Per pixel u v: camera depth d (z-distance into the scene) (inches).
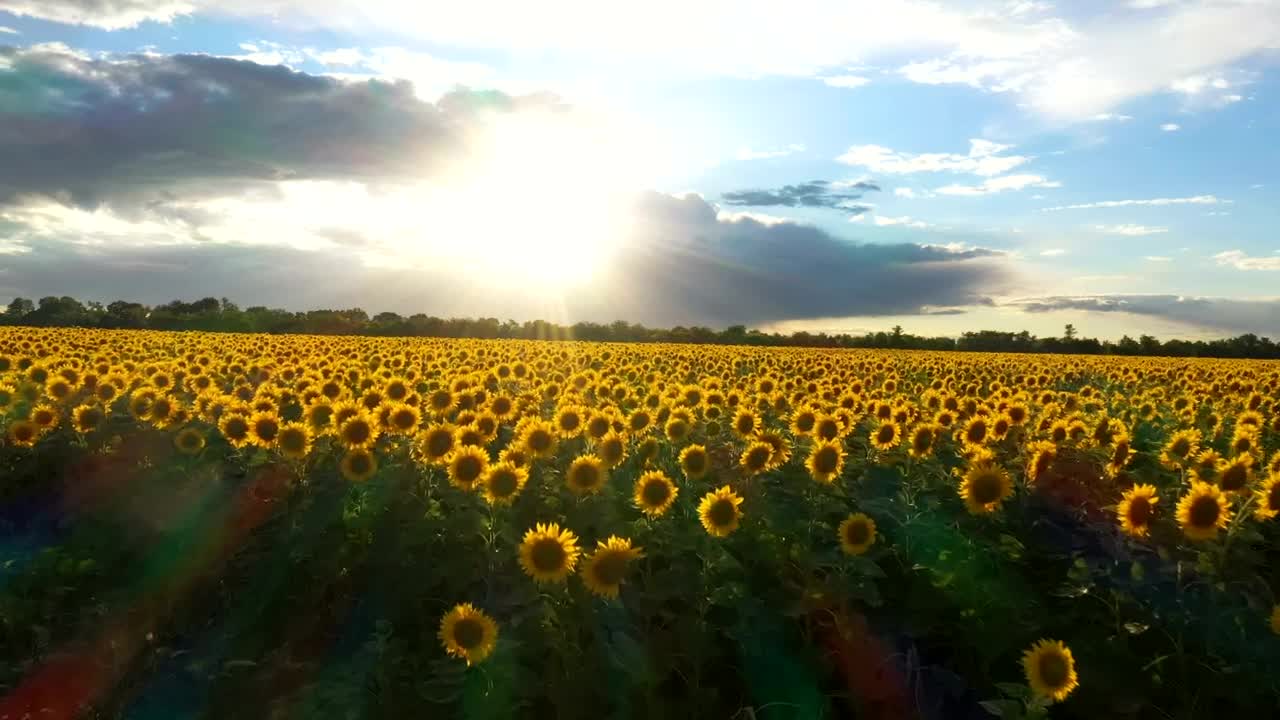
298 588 315.6
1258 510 298.4
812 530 313.6
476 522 300.7
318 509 338.3
